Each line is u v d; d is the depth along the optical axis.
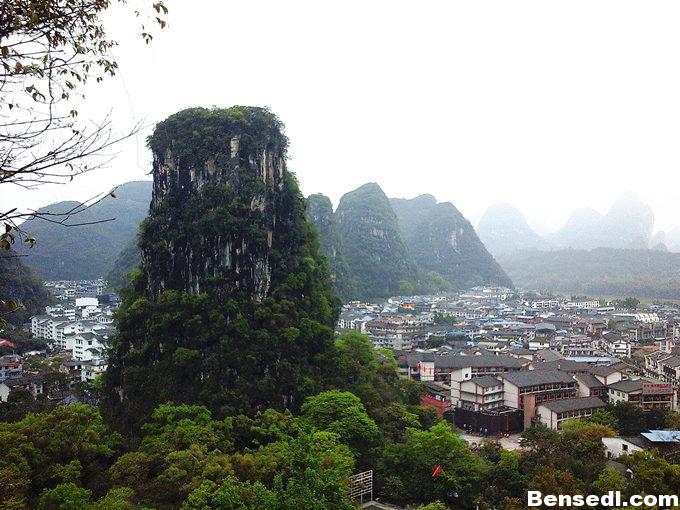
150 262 86.31
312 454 35.75
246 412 70.50
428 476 60.44
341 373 82.00
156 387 74.12
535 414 85.88
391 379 93.81
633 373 108.50
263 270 84.12
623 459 56.91
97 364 118.44
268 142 91.25
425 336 161.75
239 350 75.69
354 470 62.34
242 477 51.84
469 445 75.19
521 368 107.06
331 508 32.44
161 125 91.62
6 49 11.23
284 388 75.44
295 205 94.31
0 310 12.58
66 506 47.50
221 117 89.19
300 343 80.75
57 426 59.56
